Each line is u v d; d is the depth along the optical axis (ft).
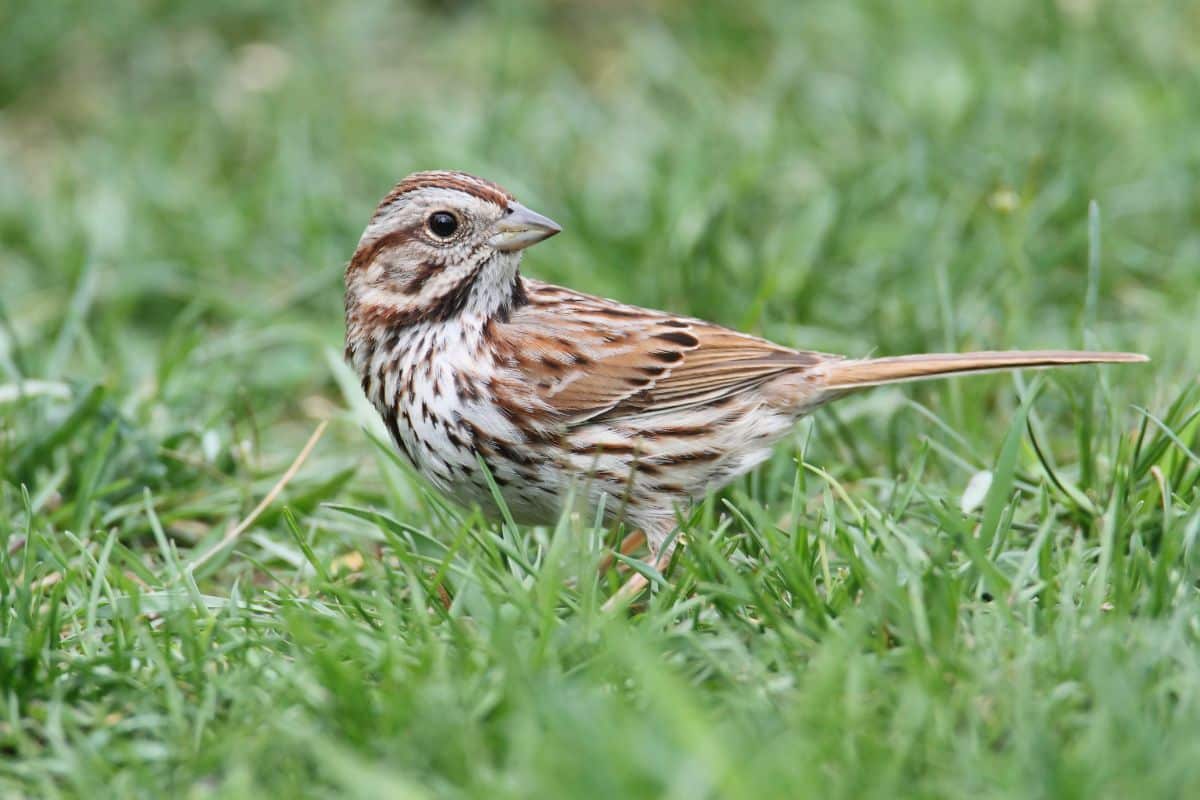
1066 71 53.42
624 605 27.43
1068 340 42.14
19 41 61.87
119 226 50.42
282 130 54.70
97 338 46.68
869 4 59.82
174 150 56.34
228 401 40.63
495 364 31.86
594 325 32.73
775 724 23.49
